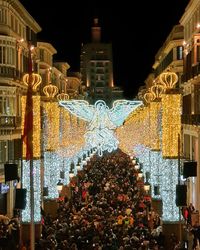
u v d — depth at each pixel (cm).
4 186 4209
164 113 2991
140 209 3741
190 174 2933
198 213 3384
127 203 4003
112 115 4503
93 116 4469
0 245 2569
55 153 3812
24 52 5069
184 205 2627
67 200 4109
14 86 4528
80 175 5509
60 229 2920
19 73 4734
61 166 4294
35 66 5844
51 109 3812
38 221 2980
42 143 3806
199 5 4403
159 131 3703
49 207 3762
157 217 3281
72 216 3394
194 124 4091
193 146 4394
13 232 2880
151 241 2609
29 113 2356
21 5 4834
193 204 4291
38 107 3025
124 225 3081
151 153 3822
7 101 4412
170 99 2981
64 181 4312
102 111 4472
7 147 4272
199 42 4225
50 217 3438
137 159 5625
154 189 3725
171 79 3003
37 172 3027
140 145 5028
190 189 4428
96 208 3619
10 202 4397
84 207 3734
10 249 2573
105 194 4397
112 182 5109
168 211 2969
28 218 2986
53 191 3781
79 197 4403
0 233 2694
